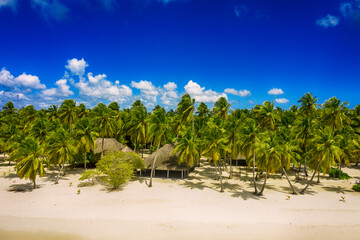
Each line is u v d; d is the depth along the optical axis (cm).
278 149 3164
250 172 5012
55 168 4947
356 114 6366
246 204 3028
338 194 3547
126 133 6744
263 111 5147
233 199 3209
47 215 2609
